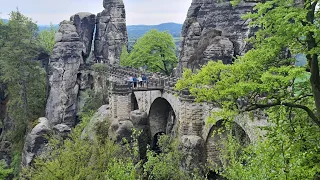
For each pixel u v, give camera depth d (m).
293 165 17.38
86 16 88.25
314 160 18.55
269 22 19.19
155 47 78.69
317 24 18.70
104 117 56.94
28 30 78.19
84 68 79.19
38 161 38.44
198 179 36.88
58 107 75.19
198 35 62.06
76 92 77.56
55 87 75.88
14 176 66.94
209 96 20.91
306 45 19.36
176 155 40.56
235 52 54.38
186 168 41.78
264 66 20.22
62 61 76.06
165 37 78.25
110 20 89.81
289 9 18.28
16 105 76.38
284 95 20.14
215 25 59.12
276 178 17.48
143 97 56.56
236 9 55.56
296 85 21.16
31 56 76.12
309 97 21.72
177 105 48.41
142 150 53.34
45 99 79.94
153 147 56.53
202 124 43.72
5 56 74.06
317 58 19.64
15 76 72.50
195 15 65.69
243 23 54.03
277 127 19.47
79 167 33.97
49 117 75.06
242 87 18.62
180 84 22.84
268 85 18.20
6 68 72.38
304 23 18.08
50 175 33.38
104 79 73.56
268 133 21.27
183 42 66.50
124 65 84.38
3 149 74.75
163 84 53.59
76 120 77.31
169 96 51.09
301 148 18.89
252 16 19.70
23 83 75.06
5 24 81.75
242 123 33.94
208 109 41.97
